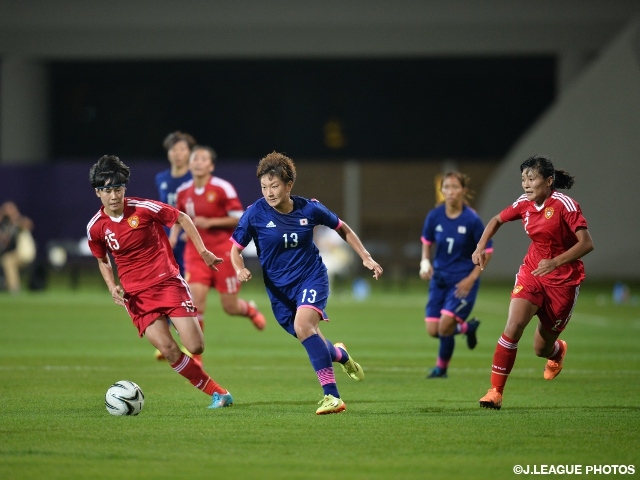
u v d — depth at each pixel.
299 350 48.19
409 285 117.75
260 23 139.50
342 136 182.62
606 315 72.50
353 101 181.25
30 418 26.45
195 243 27.70
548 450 22.50
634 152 121.50
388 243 135.12
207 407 28.67
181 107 184.88
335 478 19.70
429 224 37.84
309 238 28.02
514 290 28.81
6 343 49.56
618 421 26.48
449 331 37.00
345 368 30.39
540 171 27.48
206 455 21.70
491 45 138.88
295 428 24.98
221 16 139.38
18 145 146.12
